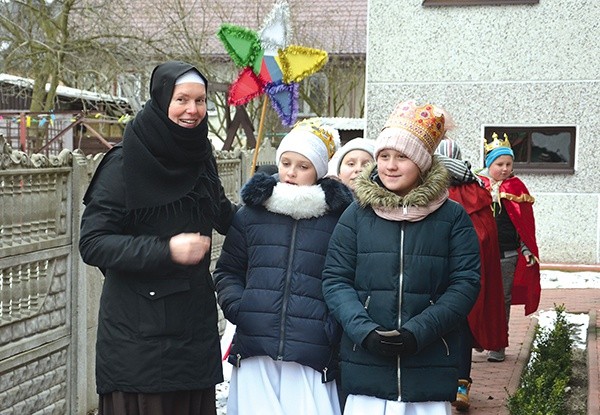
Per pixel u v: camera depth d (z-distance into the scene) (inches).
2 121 611.2
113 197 127.0
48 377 188.7
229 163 318.0
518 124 472.1
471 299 136.9
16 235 173.5
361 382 138.2
